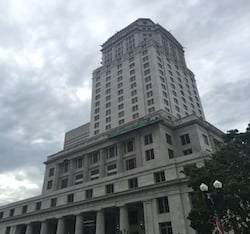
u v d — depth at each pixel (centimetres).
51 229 5841
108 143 6406
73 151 7050
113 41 11325
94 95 9938
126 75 9256
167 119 5931
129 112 8325
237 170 2631
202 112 9994
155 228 3947
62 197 5666
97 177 6266
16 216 6366
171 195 4003
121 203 4481
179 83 9425
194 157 4141
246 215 2430
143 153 5625
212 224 2516
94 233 5084
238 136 2856
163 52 9600
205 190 1909
